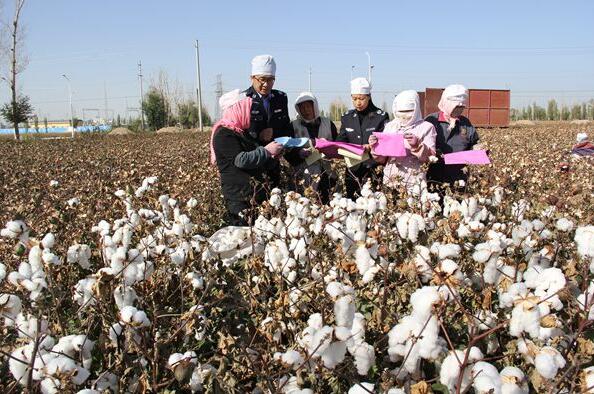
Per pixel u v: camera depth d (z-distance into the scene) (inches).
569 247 102.3
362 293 84.2
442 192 165.2
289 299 76.0
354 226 99.5
